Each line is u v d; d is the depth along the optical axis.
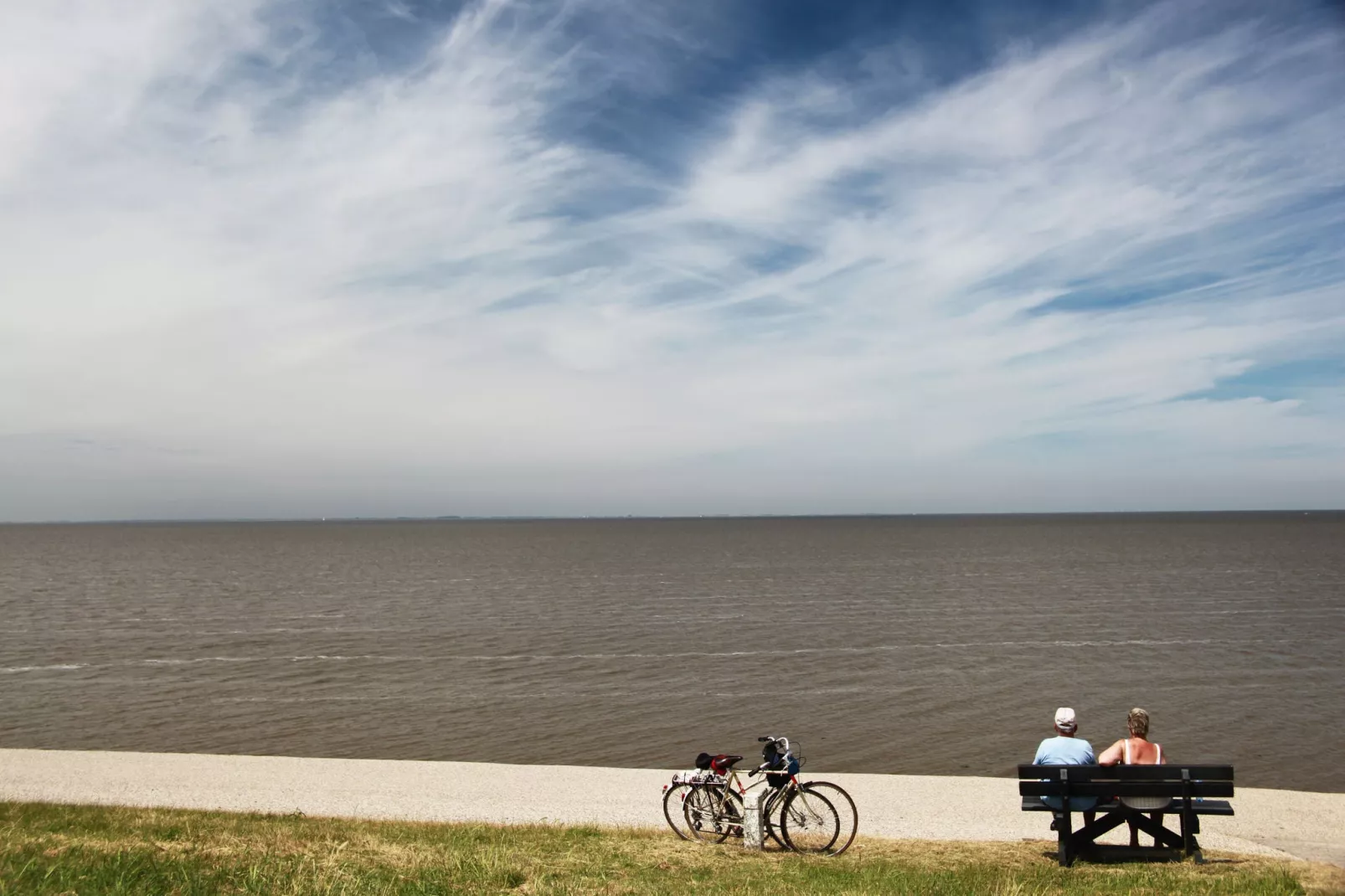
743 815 11.16
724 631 49.97
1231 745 24.73
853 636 47.59
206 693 32.84
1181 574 90.50
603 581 87.75
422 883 8.69
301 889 8.19
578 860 10.19
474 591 77.38
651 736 26.20
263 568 113.44
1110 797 10.16
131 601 69.75
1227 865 10.00
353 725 27.73
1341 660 39.03
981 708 29.88
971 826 13.79
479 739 26.00
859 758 23.67
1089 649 42.66
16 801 15.07
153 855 9.38
